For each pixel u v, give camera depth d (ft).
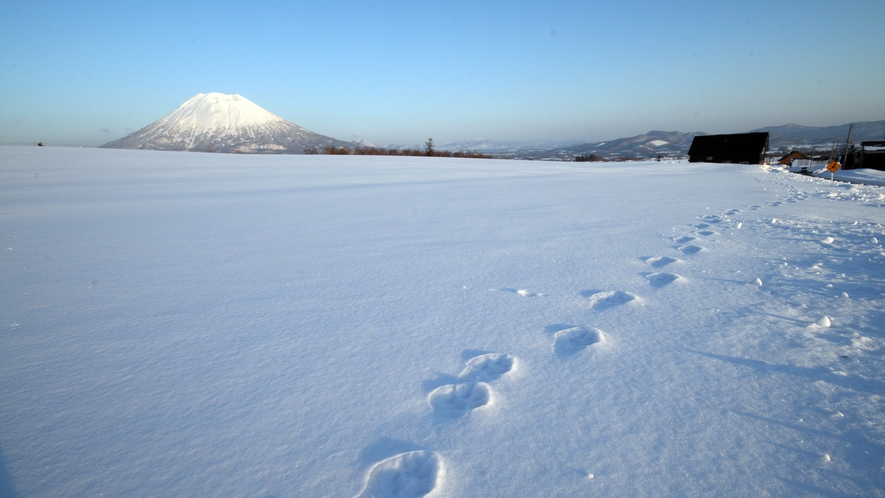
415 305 10.93
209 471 5.28
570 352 8.27
